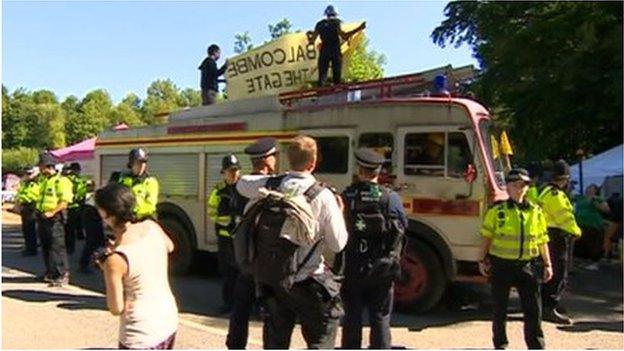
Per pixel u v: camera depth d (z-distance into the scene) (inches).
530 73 900.6
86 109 2573.8
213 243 402.3
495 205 237.5
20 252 538.3
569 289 409.1
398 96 368.2
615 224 531.5
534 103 944.9
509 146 349.4
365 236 206.8
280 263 166.2
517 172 233.6
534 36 874.1
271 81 473.4
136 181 316.2
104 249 150.3
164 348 149.2
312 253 169.5
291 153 175.0
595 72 828.0
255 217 171.2
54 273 380.8
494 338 238.5
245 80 484.1
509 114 979.3
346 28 471.5
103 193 149.9
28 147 2314.2
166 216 426.9
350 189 212.1
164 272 154.7
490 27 973.8
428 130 332.8
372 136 346.3
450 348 264.7
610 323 315.6
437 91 349.1
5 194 1035.9
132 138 446.3
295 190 170.1
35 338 259.4
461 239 321.4
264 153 199.8
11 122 2340.1
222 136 398.0
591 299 377.4
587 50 800.9
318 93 382.9
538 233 232.2
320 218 169.3
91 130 2517.2
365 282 207.2
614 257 536.7
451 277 323.0
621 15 820.6
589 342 277.9
